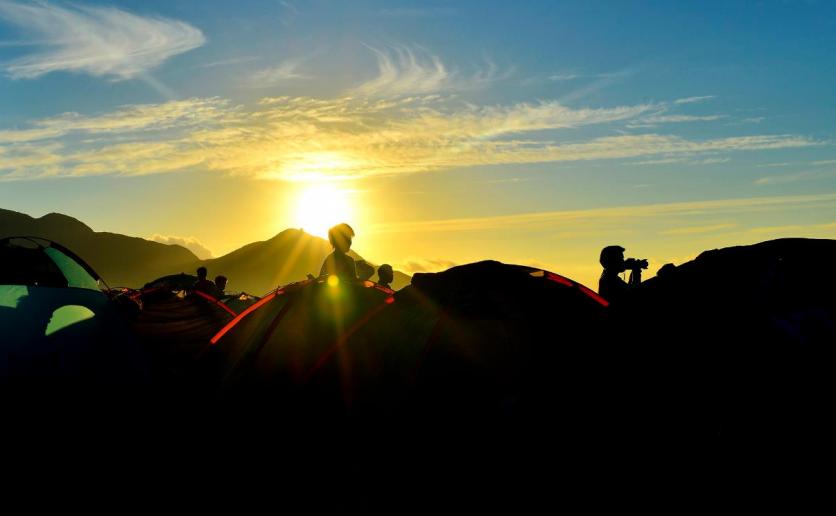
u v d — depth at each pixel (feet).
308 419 33.58
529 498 23.49
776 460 19.35
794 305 21.98
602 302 32.40
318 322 37.14
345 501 25.41
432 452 27.91
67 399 33.81
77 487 25.39
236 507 24.89
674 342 23.11
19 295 41.91
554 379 25.73
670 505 20.65
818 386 19.77
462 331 30.78
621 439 22.49
